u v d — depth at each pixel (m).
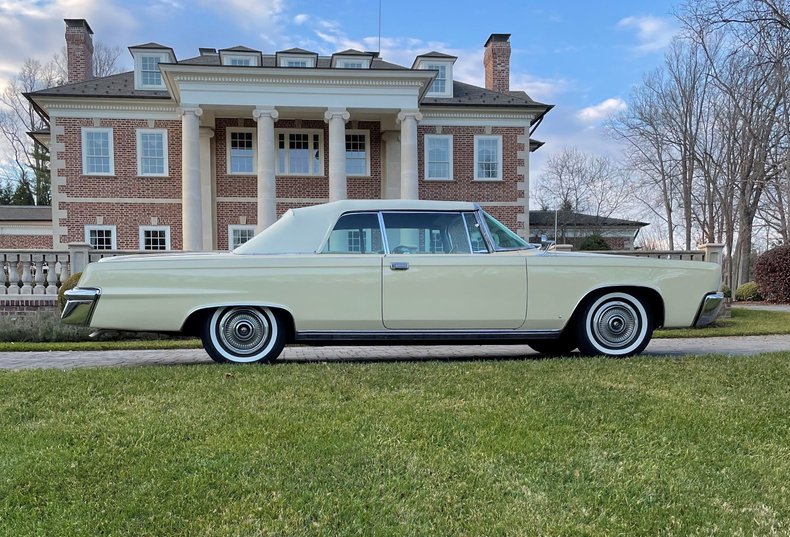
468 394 3.93
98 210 18.92
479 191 20.30
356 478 2.65
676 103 30.55
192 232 17.55
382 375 4.50
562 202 39.81
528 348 7.41
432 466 2.77
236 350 5.33
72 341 9.98
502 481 2.63
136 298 5.10
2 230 25.92
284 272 5.22
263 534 2.19
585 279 5.47
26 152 41.69
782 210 24.73
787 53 17.81
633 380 4.34
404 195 18.34
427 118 20.14
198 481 2.60
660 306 5.68
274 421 3.37
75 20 22.91
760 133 25.44
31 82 41.06
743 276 28.44
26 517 2.33
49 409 3.68
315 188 20.00
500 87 23.89
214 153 19.56
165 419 3.41
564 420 3.39
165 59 20.02
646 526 2.27
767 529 2.25
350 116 19.23
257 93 17.84
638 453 2.95
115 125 18.98
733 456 2.95
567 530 2.23
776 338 9.31
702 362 5.02
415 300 5.29
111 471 2.71
